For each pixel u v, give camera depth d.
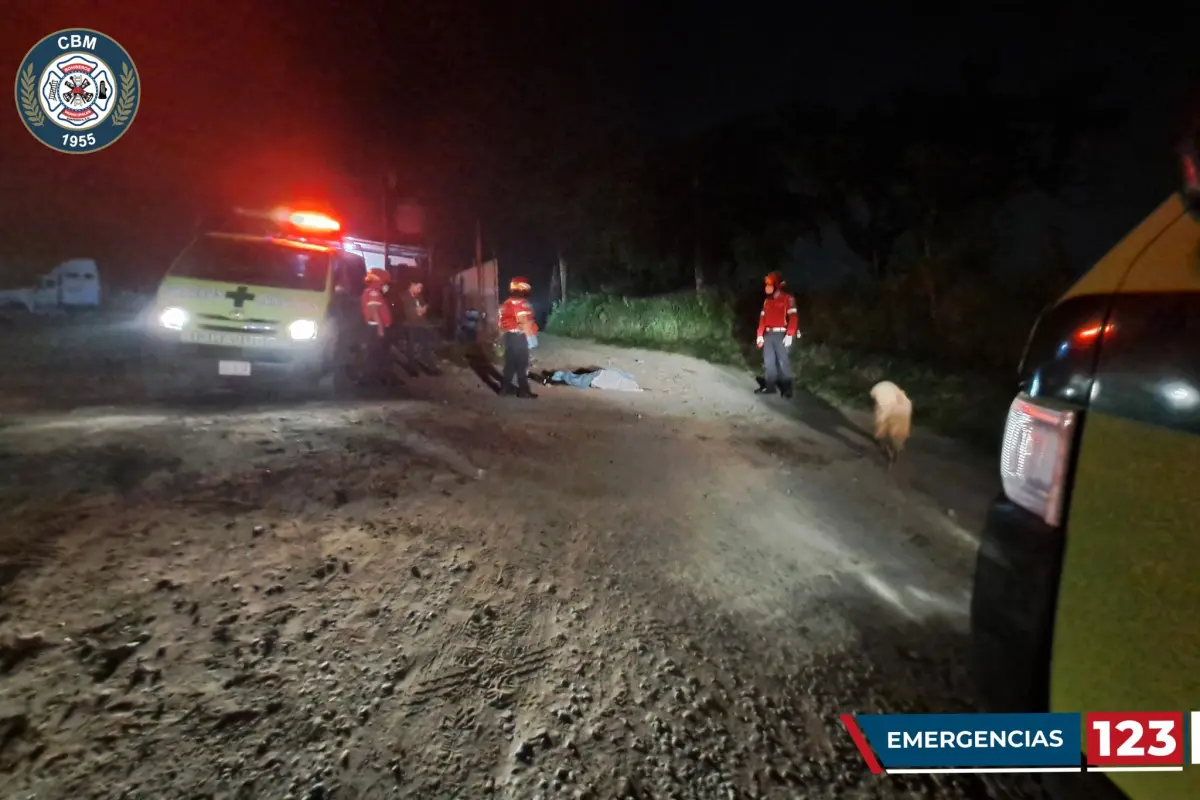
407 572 4.34
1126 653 1.97
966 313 15.52
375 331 10.87
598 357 15.52
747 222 21.16
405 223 24.92
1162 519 1.94
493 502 5.76
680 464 7.72
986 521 2.46
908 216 18.84
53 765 2.60
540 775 2.90
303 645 3.48
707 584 4.78
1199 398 1.93
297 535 4.63
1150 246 2.22
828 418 11.20
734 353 16.36
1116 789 2.04
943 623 4.58
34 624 3.32
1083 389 2.20
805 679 3.79
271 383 9.25
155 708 2.93
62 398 8.18
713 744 3.21
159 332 8.62
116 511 4.64
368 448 6.71
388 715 3.11
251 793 2.61
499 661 3.60
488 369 13.61
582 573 4.68
